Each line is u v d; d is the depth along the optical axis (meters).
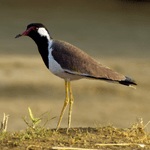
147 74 20.03
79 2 32.28
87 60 10.09
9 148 8.99
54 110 16.20
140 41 25.08
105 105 16.81
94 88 18.31
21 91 17.95
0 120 15.14
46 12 30.25
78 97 17.50
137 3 31.09
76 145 9.14
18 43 24.30
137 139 9.55
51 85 18.58
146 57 22.36
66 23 28.34
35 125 9.94
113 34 26.34
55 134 9.74
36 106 16.56
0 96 17.45
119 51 23.25
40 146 9.03
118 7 31.25
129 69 20.61
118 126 14.91
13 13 29.72
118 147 9.13
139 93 18.02
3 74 19.58
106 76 9.97
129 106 16.78
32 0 32.16
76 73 9.98
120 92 18.03
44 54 10.28
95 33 26.47
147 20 29.02
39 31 10.27
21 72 19.86
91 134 9.75
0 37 25.25
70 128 10.16
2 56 22.02
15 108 16.34
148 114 16.14
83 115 15.82
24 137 9.44
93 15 29.97
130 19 29.25
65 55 10.07
